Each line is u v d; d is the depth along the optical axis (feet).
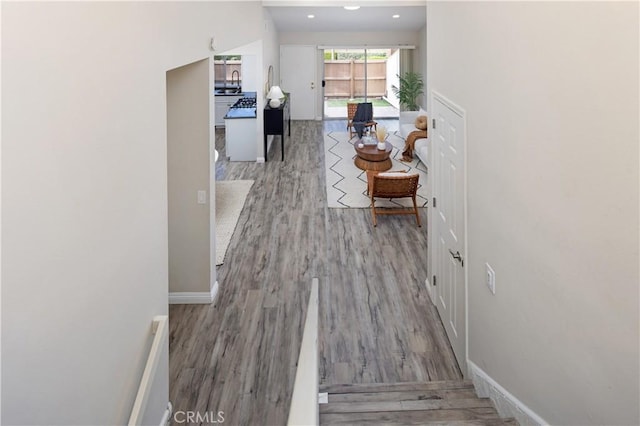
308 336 5.14
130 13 8.52
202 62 14.87
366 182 29.37
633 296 4.97
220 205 25.62
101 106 7.40
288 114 43.70
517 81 7.82
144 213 9.30
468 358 11.69
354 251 20.25
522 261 7.92
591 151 5.65
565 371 6.55
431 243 15.83
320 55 49.26
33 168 5.67
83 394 6.90
